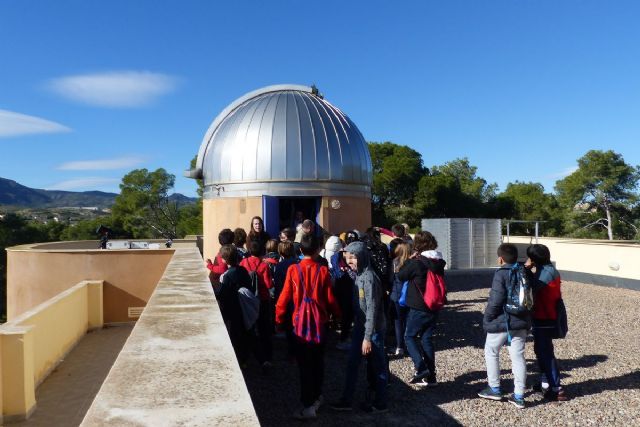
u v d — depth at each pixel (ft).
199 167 43.11
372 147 119.65
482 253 50.57
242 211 37.96
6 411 18.22
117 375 6.98
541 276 16.93
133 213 158.30
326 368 20.58
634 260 43.73
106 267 33.19
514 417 15.38
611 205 127.54
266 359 19.98
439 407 16.22
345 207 39.14
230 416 5.57
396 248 22.47
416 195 110.73
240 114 40.47
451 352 22.63
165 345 8.64
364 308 15.49
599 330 27.12
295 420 15.28
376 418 15.39
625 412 15.70
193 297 13.73
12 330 18.66
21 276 34.19
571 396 17.13
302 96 41.52
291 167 37.42
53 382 22.68
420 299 18.02
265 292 20.20
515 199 133.49
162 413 5.65
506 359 21.58
